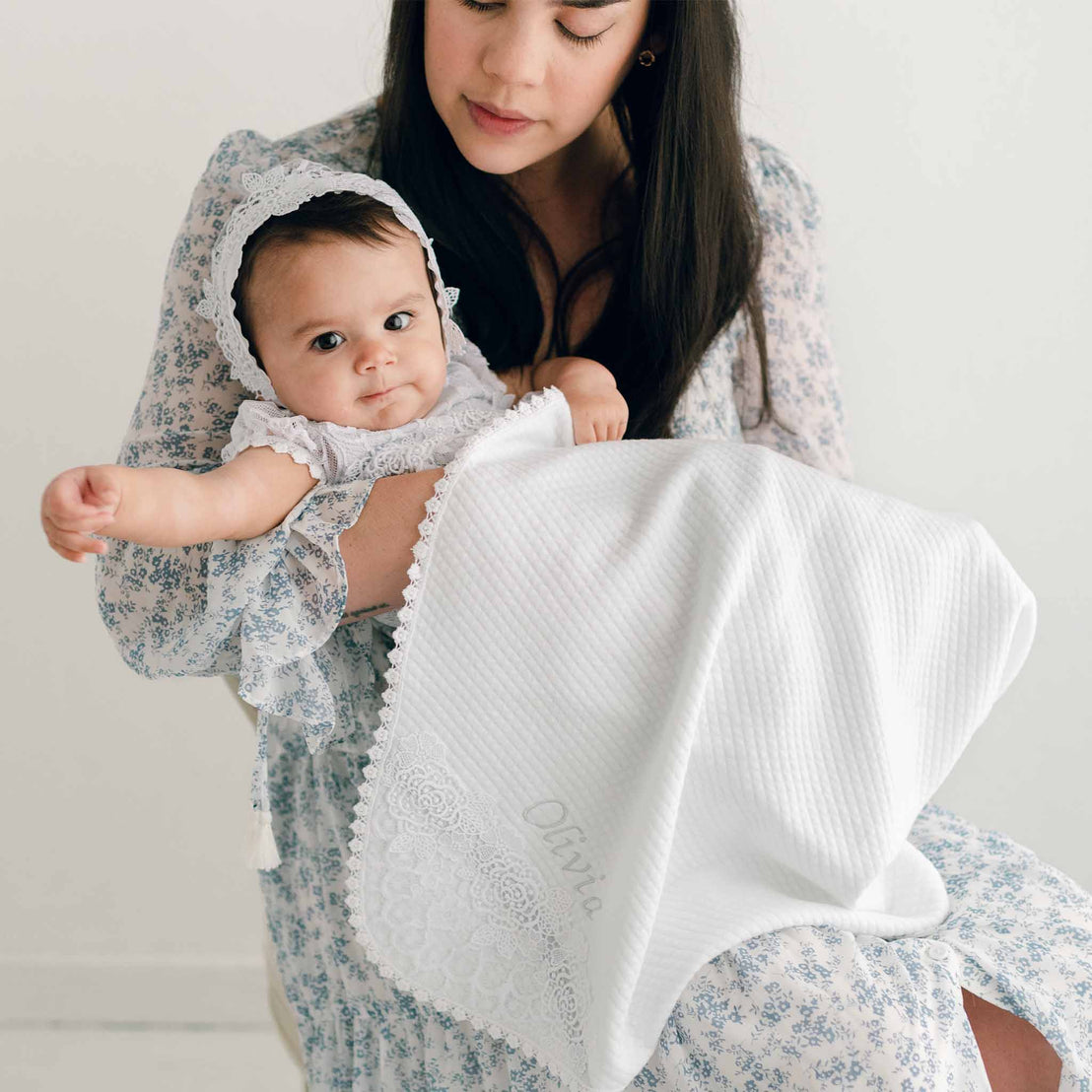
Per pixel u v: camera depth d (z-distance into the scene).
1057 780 2.06
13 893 2.19
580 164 1.36
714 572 1.00
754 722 1.01
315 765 1.19
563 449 1.07
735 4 1.30
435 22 1.15
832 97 1.79
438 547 1.01
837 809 1.03
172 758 2.10
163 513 0.95
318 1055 1.30
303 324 1.09
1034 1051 1.05
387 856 1.06
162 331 1.20
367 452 1.10
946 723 1.07
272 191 1.12
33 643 2.02
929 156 1.80
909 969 1.03
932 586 1.04
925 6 1.75
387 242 1.11
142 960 2.23
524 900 1.06
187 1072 2.13
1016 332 1.87
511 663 1.01
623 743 1.03
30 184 1.81
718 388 1.41
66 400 1.91
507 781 1.04
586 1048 1.04
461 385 1.21
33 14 1.75
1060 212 1.82
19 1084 2.10
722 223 1.30
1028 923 1.10
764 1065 1.01
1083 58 1.76
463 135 1.19
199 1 1.75
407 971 1.09
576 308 1.38
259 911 2.21
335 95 1.80
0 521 1.95
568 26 1.13
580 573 1.01
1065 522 1.95
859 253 1.85
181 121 1.80
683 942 1.03
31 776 2.10
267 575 1.04
